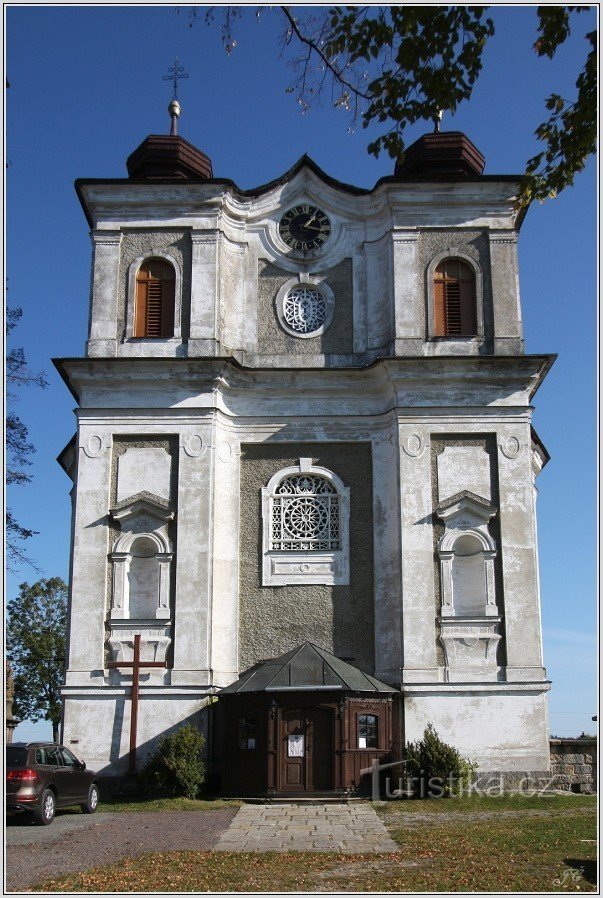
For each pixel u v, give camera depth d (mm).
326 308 31344
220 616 28547
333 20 16375
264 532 29547
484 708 27406
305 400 30422
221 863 16156
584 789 27219
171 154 32000
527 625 28016
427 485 28938
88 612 28016
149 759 26812
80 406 29469
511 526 28703
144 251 30797
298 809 23406
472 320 30578
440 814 22406
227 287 31188
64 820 21734
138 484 28938
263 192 32062
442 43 16609
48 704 58219
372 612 29016
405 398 29531
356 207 31953
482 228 31062
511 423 29391
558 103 17609
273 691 25453
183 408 29312
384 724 26453
